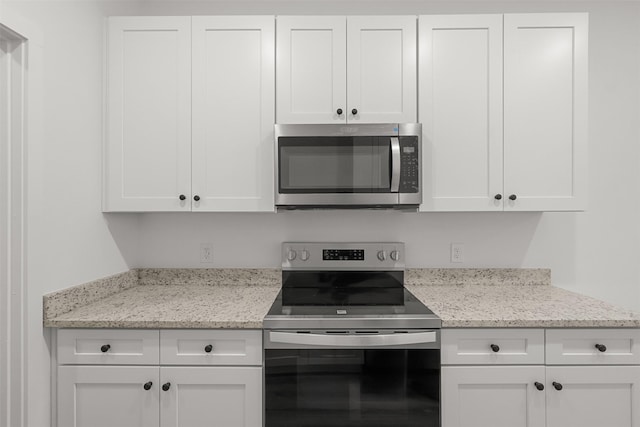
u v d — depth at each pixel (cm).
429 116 173
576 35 171
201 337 141
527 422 141
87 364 141
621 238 203
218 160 174
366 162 169
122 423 141
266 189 174
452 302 166
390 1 207
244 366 141
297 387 139
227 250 206
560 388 138
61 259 147
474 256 204
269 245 205
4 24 120
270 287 201
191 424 141
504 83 172
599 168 203
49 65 141
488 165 173
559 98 172
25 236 130
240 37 174
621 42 202
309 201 169
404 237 204
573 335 141
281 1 208
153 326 139
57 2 145
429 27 173
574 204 171
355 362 140
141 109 174
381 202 168
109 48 174
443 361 141
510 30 172
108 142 174
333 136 169
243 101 174
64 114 149
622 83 202
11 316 129
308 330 140
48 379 141
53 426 141
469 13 206
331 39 174
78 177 157
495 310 152
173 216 207
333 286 200
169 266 206
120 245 190
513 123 172
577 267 203
